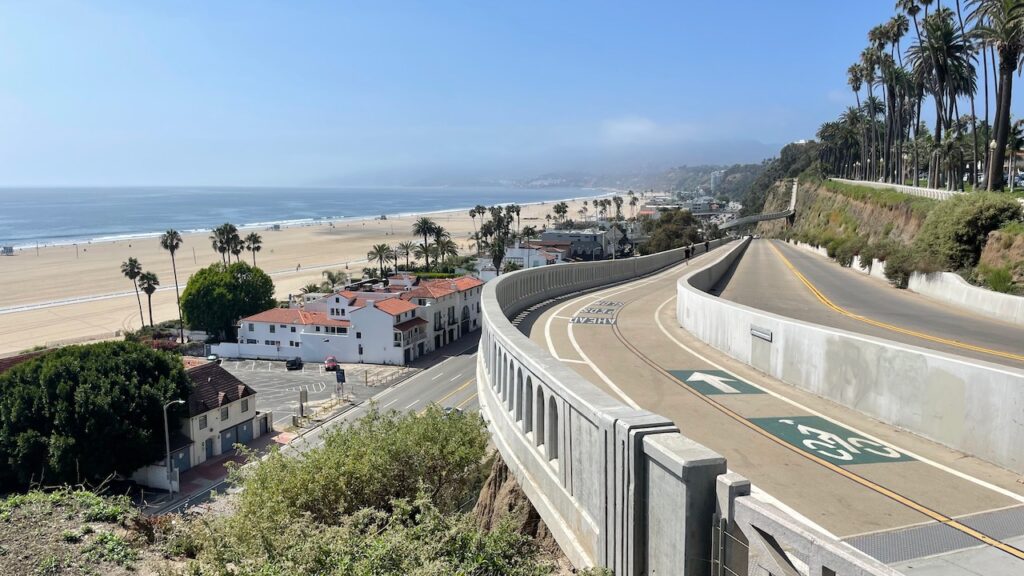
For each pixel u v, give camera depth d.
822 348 13.95
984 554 6.98
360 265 154.88
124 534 11.60
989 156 55.09
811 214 124.75
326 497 13.09
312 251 185.62
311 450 15.52
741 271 52.44
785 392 14.46
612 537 7.11
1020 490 8.80
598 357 18.52
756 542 5.40
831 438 11.17
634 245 176.00
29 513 11.90
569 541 8.32
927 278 35.00
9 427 37.97
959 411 10.44
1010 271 32.75
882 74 97.88
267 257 171.25
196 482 41.00
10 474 38.03
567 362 17.78
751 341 17.12
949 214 38.66
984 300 27.33
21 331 85.94
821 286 40.25
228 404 46.16
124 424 38.34
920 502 8.43
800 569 5.53
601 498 7.37
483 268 113.00
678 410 12.98
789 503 8.45
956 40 67.88
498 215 167.75
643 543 6.66
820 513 8.12
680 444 6.27
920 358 11.24
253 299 86.00
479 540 8.19
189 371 46.62
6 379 39.00
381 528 11.15
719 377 15.96
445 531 8.26
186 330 87.25
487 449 15.31
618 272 46.78
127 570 10.17
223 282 83.94
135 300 109.69
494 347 13.62
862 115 127.44
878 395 12.23
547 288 34.31
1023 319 24.25
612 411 7.28
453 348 79.19
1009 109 49.53
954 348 18.69
